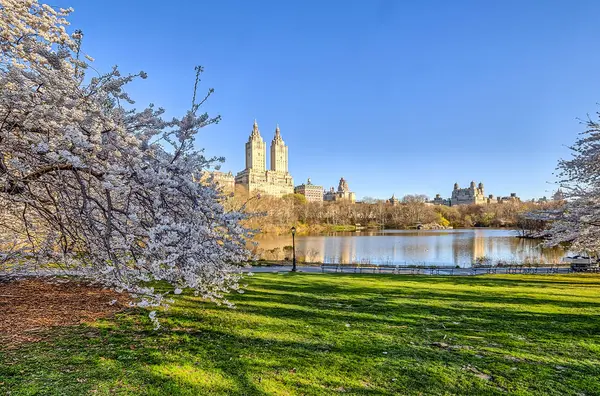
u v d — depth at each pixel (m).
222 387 4.54
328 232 83.12
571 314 9.27
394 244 52.22
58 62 4.84
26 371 4.54
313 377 5.00
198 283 5.64
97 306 7.91
